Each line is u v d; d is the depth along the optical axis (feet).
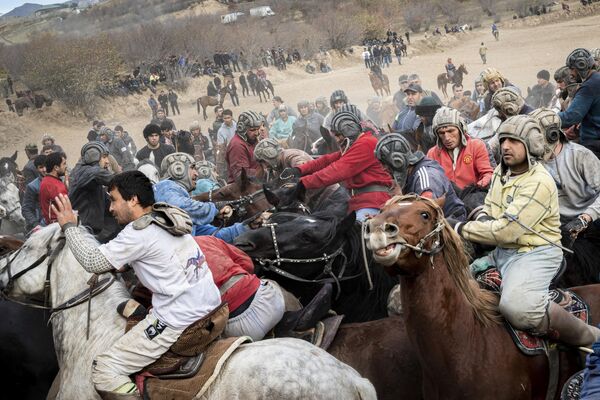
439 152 22.50
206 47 188.75
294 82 170.40
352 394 13.65
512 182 15.14
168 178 20.79
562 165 18.90
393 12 271.49
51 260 16.85
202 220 19.70
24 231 40.96
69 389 15.35
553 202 14.90
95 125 75.72
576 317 15.10
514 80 118.52
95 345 15.26
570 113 24.31
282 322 16.08
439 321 14.38
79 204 26.30
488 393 14.55
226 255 15.87
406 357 15.92
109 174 26.20
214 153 56.85
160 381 14.28
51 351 19.47
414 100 40.78
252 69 181.68
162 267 14.35
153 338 14.24
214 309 14.49
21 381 19.44
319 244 17.51
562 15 223.92
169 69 162.61
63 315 16.26
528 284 14.71
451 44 209.05
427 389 15.08
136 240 14.24
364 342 16.17
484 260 16.17
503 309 14.83
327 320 16.29
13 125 128.67
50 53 144.25
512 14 245.86
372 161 21.20
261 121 29.48
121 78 154.30
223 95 134.92
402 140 18.78
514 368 14.71
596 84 24.09
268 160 25.11
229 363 13.74
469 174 21.94
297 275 17.67
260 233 17.51
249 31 209.36
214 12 310.24
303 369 13.37
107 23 311.06
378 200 21.30
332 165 21.06
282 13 282.77
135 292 16.05
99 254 14.25
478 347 14.64
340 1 286.25
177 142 51.98
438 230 14.16
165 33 189.98
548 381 15.14
